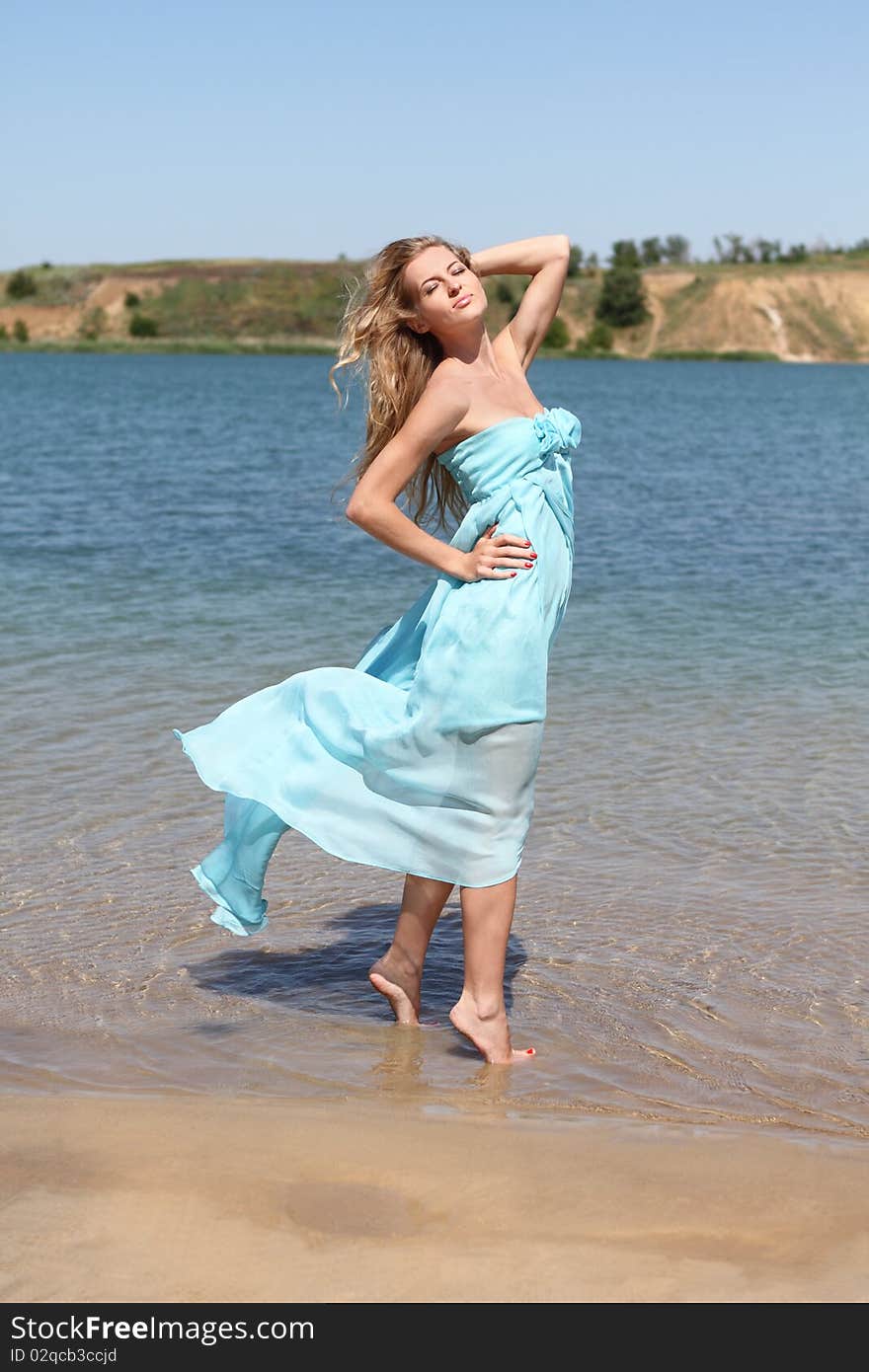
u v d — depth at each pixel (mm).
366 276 4207
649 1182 3023
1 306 182250
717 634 10734
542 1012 4309
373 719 4113
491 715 3947
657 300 175875
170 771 6863
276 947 4914
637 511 20172
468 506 4391
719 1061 3947
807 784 6723
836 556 15453
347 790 4113
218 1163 3080
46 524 17391
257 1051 4008
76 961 4676
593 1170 3088
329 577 13508
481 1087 3760
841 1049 4023
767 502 21594
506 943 4047
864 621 11328
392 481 4023
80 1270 2615
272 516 18828
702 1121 3514
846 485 24875
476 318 4094
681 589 13008
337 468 27297
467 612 3982
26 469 25812
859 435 40844
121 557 14680
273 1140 3215
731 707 8312
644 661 9664
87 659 9375
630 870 5582
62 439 34594
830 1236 2783
